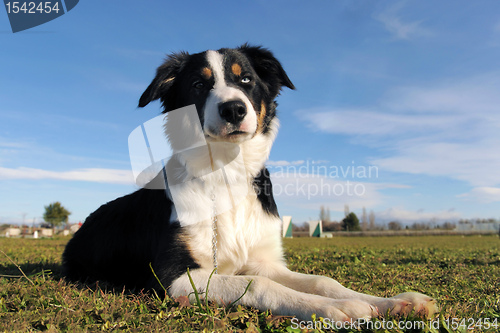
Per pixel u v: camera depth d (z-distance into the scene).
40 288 0.43
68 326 0.32
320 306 0.34
